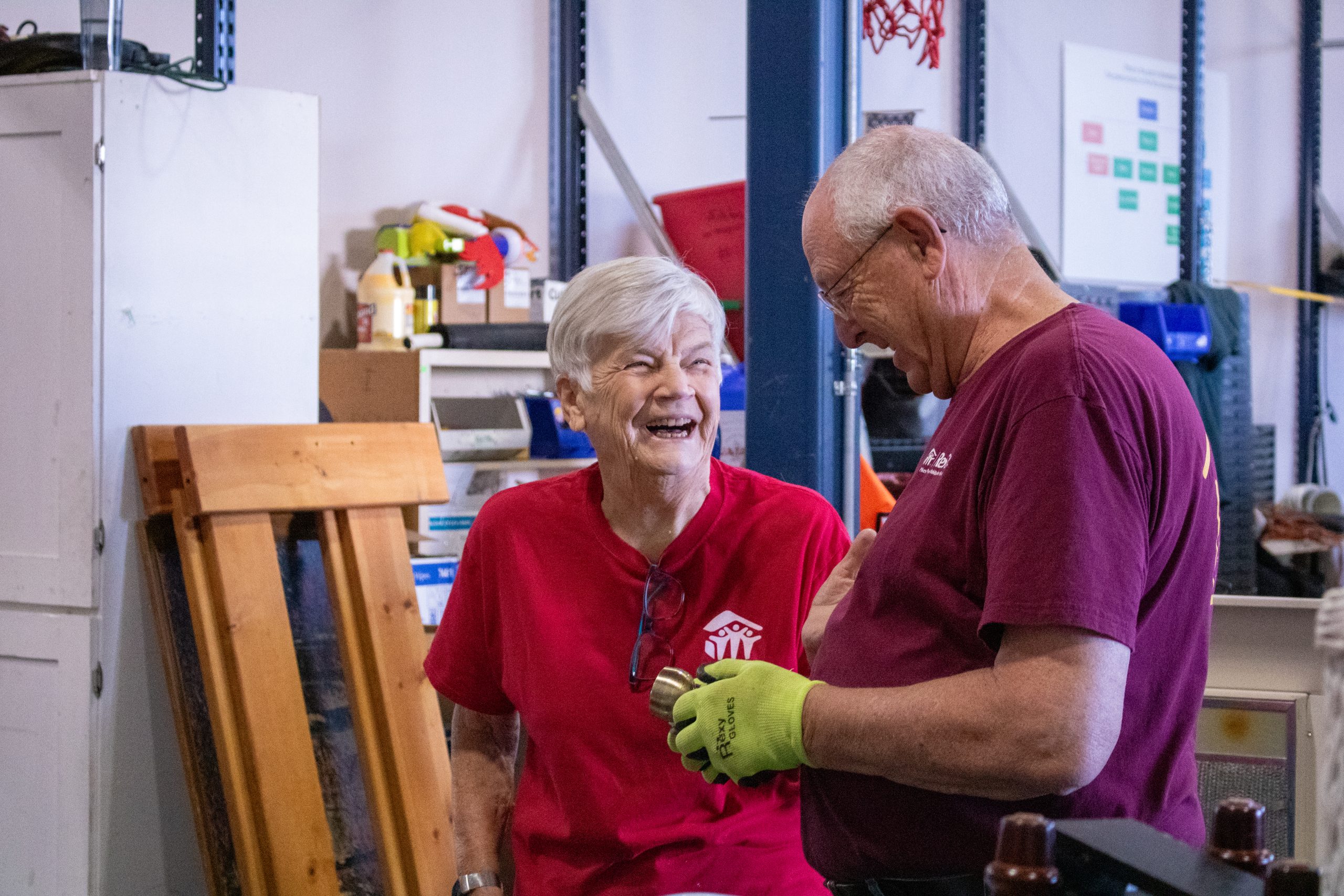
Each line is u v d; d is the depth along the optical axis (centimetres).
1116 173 516
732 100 480
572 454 362
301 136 254
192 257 235
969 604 107
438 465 256
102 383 221
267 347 250
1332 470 561
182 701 226
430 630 275
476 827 156
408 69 407
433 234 356
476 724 162
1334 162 564
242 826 216
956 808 109
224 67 291
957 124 490
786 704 109
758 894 138
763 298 253
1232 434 446
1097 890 73
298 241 254
